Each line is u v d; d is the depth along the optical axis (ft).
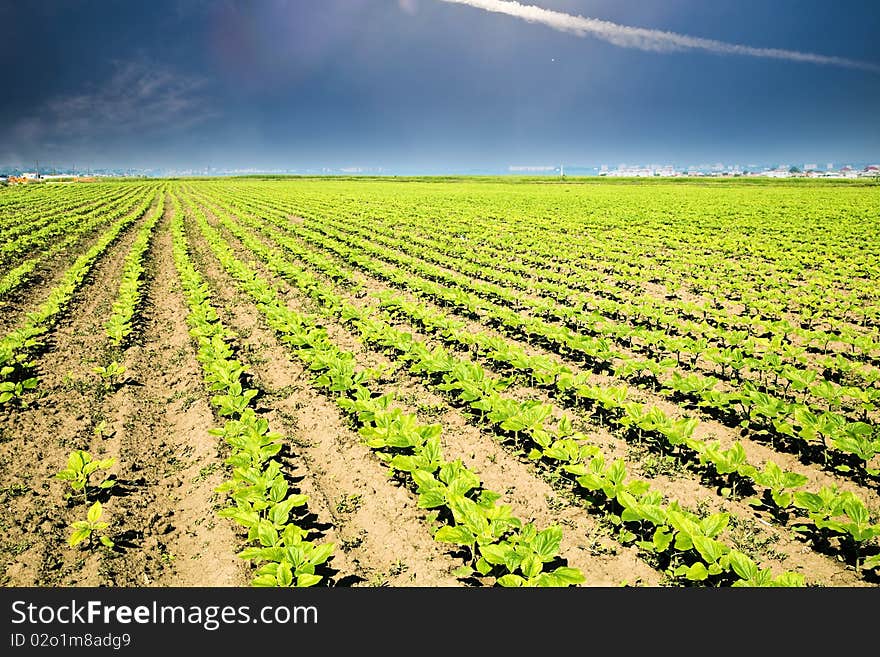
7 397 24.89
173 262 63.72
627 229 92.99
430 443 19.16
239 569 16.26
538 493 19.80
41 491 19.54
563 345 34.86
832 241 75.72
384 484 20.38
